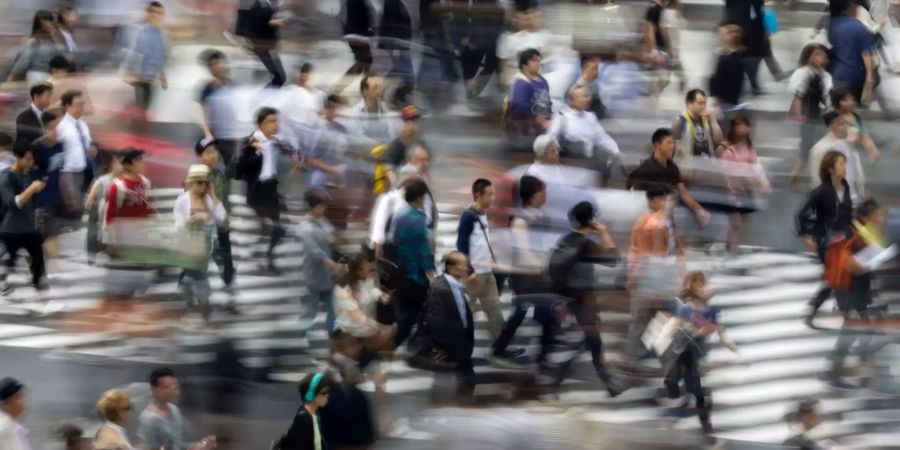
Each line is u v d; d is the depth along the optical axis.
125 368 25.83
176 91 34.12
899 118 32.06
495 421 23.02
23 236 29.25
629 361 23.61
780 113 32.94
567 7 35.22
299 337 25.44
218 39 35.84
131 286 27.42
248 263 26.72
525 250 24.83
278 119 29.03
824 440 22.67
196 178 27.62
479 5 34.69
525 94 30.95
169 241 27.36
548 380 23.64
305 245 26.16
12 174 29.58
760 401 23.19
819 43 35.03
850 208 26.73
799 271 26.16
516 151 29.67
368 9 35.16
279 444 23.52
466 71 34.09
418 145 29.50
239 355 25.33
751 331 24.56
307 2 35.66
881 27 36.56
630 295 24.19
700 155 29.97
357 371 24.14
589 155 29.38
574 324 23.94
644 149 30.28
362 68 34.28
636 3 35.62
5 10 37.59
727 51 34.03
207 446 24.03
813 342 24.39
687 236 27.36
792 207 28.59
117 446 23.72
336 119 29.72
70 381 25.77
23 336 27.36
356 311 25.02
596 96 32.31
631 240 25.30
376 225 25.86
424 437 23.03
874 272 25.02
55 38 36.00
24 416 24.94
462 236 25.25
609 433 22.62
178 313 26.75
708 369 23.73
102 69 35.34
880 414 22.88
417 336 24.67
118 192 28.23
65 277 28.77
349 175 28.34
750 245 27.30
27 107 33.44
